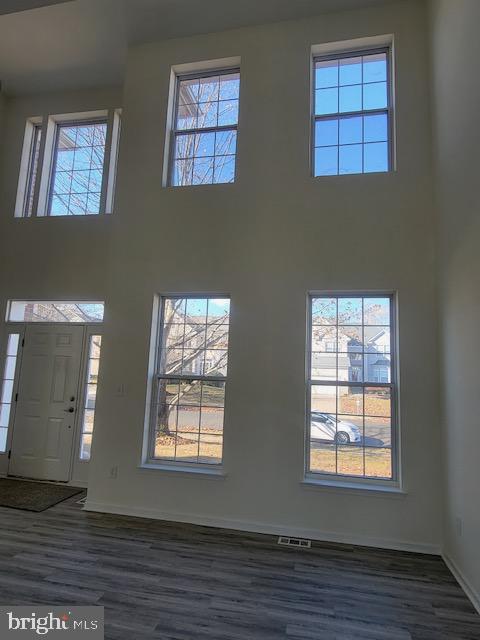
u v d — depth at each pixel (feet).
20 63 15.61
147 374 12.69
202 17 13.15
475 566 7.88
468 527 8.31
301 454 11.24
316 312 12.10
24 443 15.67
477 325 8.02
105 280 15.71
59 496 13.55
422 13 12.14
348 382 11.61
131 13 13.08
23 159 17.30
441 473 10.27
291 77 12.89
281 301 11.99
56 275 16.19
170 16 13.15
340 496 10.78
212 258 12.72
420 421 10.62
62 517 11.76
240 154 12.94
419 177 11.55
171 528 11.18
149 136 13.91
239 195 12.79
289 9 12.71
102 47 14.65
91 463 12.62
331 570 9.03
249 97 13.12
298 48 12.95
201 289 12.67
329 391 11.68
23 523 11.21
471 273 8.35
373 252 11.55
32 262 16.51
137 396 12.65
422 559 9.73
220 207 12.89
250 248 12.46
